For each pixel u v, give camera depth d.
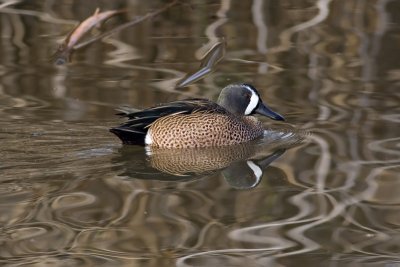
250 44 17.94
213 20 18.89
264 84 16.06
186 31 18.42
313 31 18.55
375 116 14.61
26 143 13.38
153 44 17.86
